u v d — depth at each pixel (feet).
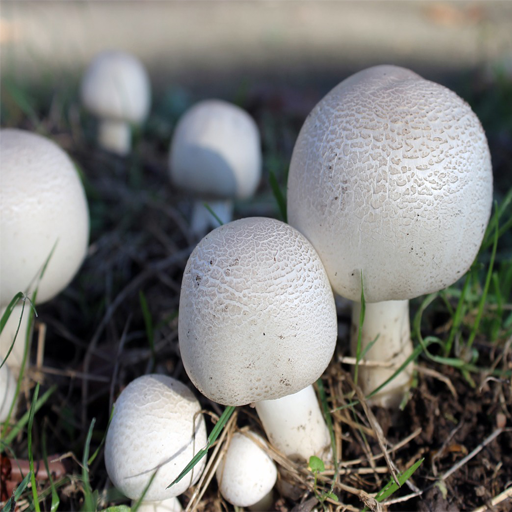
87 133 1.48
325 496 0.61
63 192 0.68
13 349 0.74
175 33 2.45
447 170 0.54
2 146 0.67
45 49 2.06
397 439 0.69
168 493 0.58
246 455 0.61
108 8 2.83
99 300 0.96
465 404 0.69
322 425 0.65
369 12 2.78
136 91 1.37
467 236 0.57
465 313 0.78
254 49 2.24
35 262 0.67
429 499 0.63
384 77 0.59
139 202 1.21
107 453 0.58
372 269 0.57
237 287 0.52
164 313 0.90
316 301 0.55
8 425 0.67
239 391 0.54
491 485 0.64
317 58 2.10
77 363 0.85
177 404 0.59
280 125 1.58
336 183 0.56
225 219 1.12
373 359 0.69
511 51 1.77
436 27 2.49
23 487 0.59
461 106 0.57
